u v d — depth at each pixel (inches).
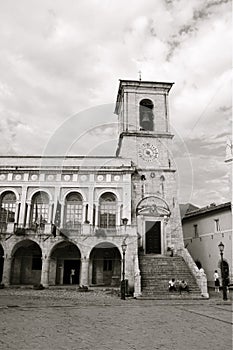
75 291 1026.7
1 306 647.1
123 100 1494.8
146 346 316.5
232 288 1109.7
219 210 1272.1
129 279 1042.7
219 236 1262.3
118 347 310.8
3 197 1333.7
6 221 1299.2
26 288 1100.5
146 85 1528.1
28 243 1224.8
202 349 304.3
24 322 457.7
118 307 674.8
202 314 568.7
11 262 1144.8
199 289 949.2
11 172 1344.7
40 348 302.4
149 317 528.4
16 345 313.6
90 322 466.3
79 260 1262.3
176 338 356.2
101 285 1186.6
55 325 434.6
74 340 340.5
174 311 615.2
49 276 1226.6
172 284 933.2
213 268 1282.0
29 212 1293.1
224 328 422.6
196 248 1428.4
